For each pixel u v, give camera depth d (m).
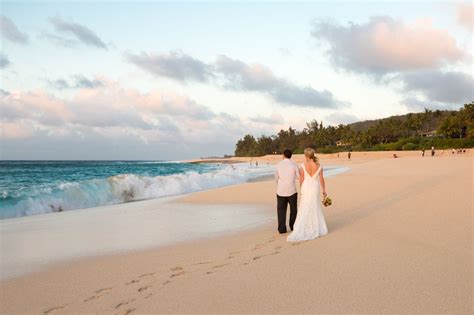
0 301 4.37
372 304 3.79
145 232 8.36
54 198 14.11
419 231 6.90
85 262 5.93
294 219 7.68
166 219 10.15
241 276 4.81
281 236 7.26
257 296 4.12
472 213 8.39
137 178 19.42
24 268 5.68
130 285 4.73
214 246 6.65
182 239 7.46
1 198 13.37
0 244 7.35
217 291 4.32
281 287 4.35
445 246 5.82
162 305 4.02
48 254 6.52
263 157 157.75
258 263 5.36
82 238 7.85
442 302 3.79
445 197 10.89
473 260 5.09
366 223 7.94
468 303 3.75
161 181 20.55
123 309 4.00
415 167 27.83
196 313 3.77
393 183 16.42
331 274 4.71
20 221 10.52
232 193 15.78
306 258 5.48
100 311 3.97
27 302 4.32
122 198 17.70
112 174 46.22
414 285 4.25
